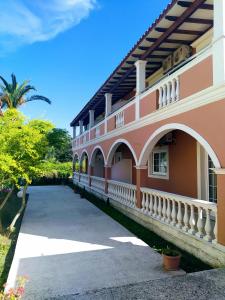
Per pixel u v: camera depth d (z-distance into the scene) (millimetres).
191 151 9305
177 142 10219
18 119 9016
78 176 23922
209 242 5828
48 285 5035
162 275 5363
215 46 5672
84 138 20969
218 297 3646
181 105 6840
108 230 8891
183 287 3939
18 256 6559
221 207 5457
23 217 11156
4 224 10148
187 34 8656
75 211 12359
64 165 29562
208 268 5641
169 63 10547
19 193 16656
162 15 7273
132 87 14727
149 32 8195
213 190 8320
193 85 6504
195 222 7105
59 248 7117
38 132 8750
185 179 9664
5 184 9156
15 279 5320
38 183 27406
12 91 21656
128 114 10969
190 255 6426
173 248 6992
